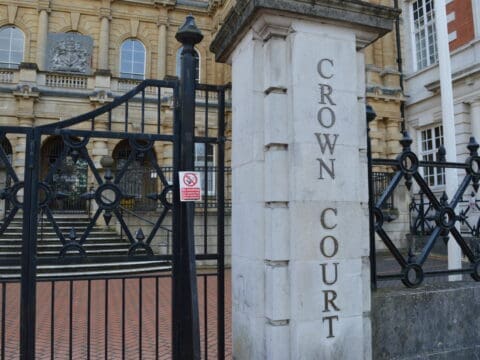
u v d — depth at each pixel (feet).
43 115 70.28
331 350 10.99
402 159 14.29
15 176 12.10
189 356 12.40
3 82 69.46
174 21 90.84
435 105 67.05
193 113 13.21
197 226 45.68
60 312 27.30
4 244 43.42
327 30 11.81
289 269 10.99
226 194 46.09
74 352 19.33
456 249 21.99
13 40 82.17
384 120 72.28
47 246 42.96
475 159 15.44
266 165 11.36
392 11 12.23
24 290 11.66
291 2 11.18
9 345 20.42
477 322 14.07
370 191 13.66
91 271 42.96
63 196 12.29
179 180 12.74
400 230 47.21
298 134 11.14
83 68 83.41
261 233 11.42
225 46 13.51
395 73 73.67
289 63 11.43
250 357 11.60
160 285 37.42
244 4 11.70
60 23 84.23
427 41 70.95
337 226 11.34
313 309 10.93
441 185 61.82
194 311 12.05
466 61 57.57
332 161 11.42
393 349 12.82
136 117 69.97
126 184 46.85
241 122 12.56
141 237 12.92
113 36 86.94
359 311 11.44
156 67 88.63
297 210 10.96
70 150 12.35
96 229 48.37
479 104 55.26
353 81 11.94
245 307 12.02
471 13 57.26
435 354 13.28
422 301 13.39
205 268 44.86
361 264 11.58
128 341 21.02
